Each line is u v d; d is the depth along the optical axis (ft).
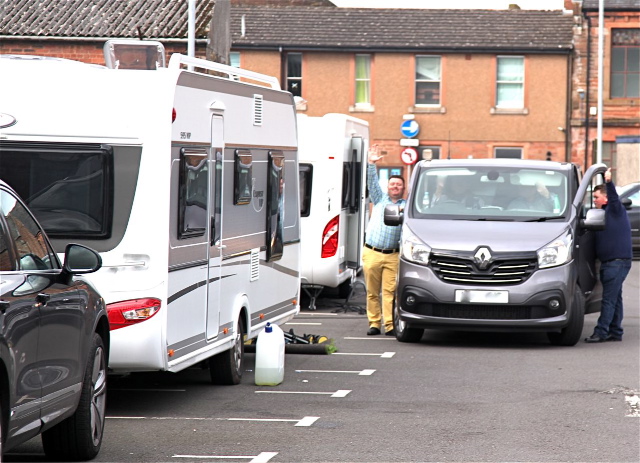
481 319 82.07
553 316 82.12
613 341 88.02
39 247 42.34
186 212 56.90
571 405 59.57
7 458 46.32
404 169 249.14
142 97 54.75
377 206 90.58
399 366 74.28
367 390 64.69
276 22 251.80
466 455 47.06
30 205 54.34
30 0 172.76
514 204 87.45
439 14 255.29
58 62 55.77
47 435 44.75
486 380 68.28
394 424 54.03
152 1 170.30
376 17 254.27
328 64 248.73
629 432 52.31
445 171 90.43
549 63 246.88
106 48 66.39
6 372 36.17
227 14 175.63
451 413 57.11
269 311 73.10
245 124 66.85
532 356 79.10
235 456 46.62
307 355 79.66
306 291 110.63
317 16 254.06
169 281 54.70
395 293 90.17
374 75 248.73
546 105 247.29
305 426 53.47
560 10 254.47
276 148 73.82
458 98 248.32
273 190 72.79
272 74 248.52
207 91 60.23
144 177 54.24
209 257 60.54
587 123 246.68
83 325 43.98
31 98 54.80
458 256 82.43
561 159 247.29
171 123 54.90
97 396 46.34
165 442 49.57
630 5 246.88
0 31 162.61
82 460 45.68
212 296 61.26
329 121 107.45
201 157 59.06
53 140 54.34
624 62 248.32
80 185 54.29
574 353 80.74
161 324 53.98
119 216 54.19
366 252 90.68
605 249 87.04
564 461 46.09
